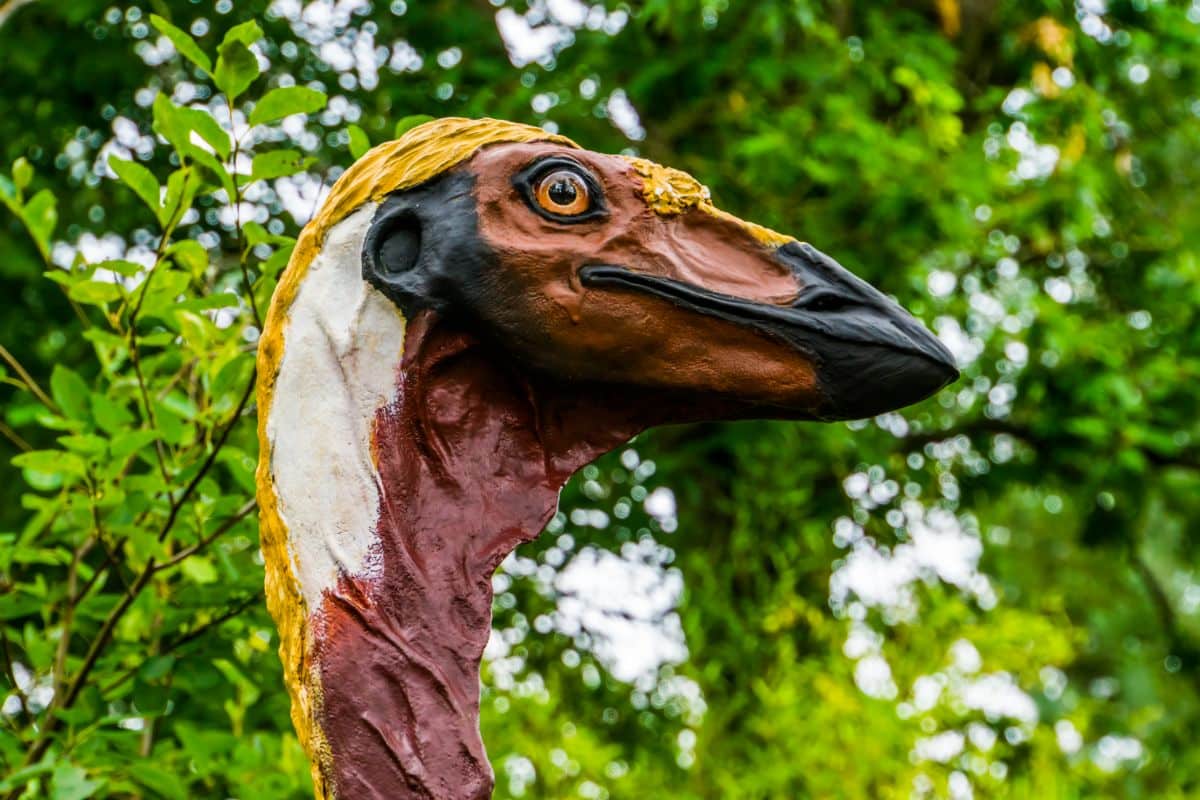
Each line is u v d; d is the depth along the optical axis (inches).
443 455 102.7
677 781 255.0
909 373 101.7
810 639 275.6
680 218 104.7
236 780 175.2
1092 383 328.5
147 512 162.4
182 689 169.2
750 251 104.7
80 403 164.7
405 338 103.2
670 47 303.7
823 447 299.0
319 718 98.3
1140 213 371.2
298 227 256.7
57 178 303.3
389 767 97.1
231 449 160.7
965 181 297.6
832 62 297.6
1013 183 338.0
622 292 102.4
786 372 102.3
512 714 247.0
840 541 323.6
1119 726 399.2
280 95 142.2
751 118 298.7
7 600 163.8
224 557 161.0
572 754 244.1
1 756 163.9
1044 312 330.3
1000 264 348.8
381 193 105.3
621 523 301.7
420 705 98.1
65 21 293.7
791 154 289.6
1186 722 413.7
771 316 102.0
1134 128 375.2
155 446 167.5
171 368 193.3
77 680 159.2
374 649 98.7
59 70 296.2
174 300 159.3
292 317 104.8
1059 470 356.5
